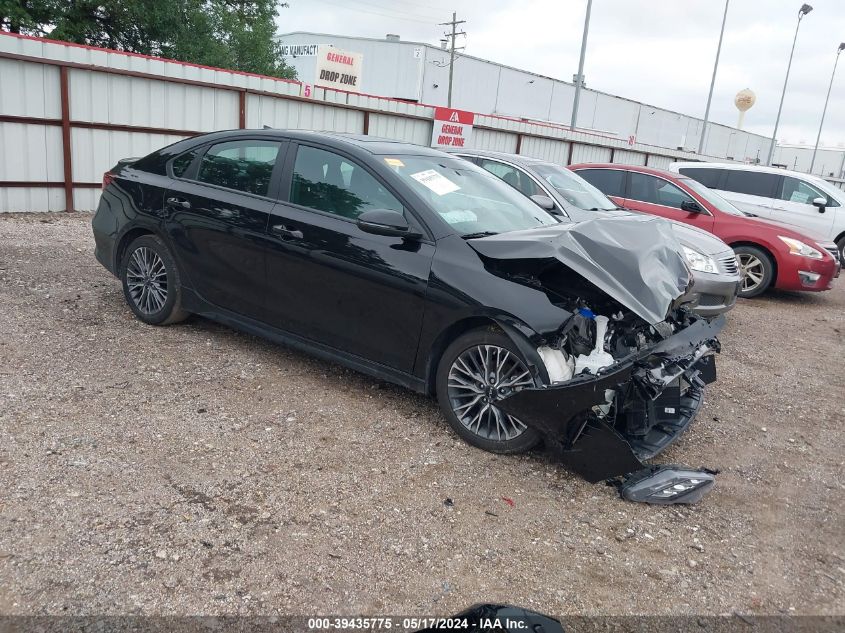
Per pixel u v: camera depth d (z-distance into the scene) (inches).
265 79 515.2
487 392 149.1
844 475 161.3
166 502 120.7
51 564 102.0
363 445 149.7
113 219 216.2
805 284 362.3
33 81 403.9
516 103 2101.4
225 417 156.4
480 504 131.0
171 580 101.3
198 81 477.7
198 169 199.5
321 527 118.4
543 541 121.3
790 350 275.1
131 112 452.1
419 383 158.6
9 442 135.1
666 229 171.9
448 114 660.7
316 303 170.7
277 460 139.6
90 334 201.3
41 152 415.8
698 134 2822.3
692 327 158.4
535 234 149.7
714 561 120.7
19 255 291.3
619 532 126.4
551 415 135.6
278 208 177.3
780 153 3014.3
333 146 175.2
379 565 110.3
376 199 164.9
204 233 190.7
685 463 159.3
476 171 195.8
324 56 844.0
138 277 212.2
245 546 111.0
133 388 166.9
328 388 179.0
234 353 197.2
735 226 370.3
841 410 207.0
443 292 149.4
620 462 133.5
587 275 138.4
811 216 474.6
